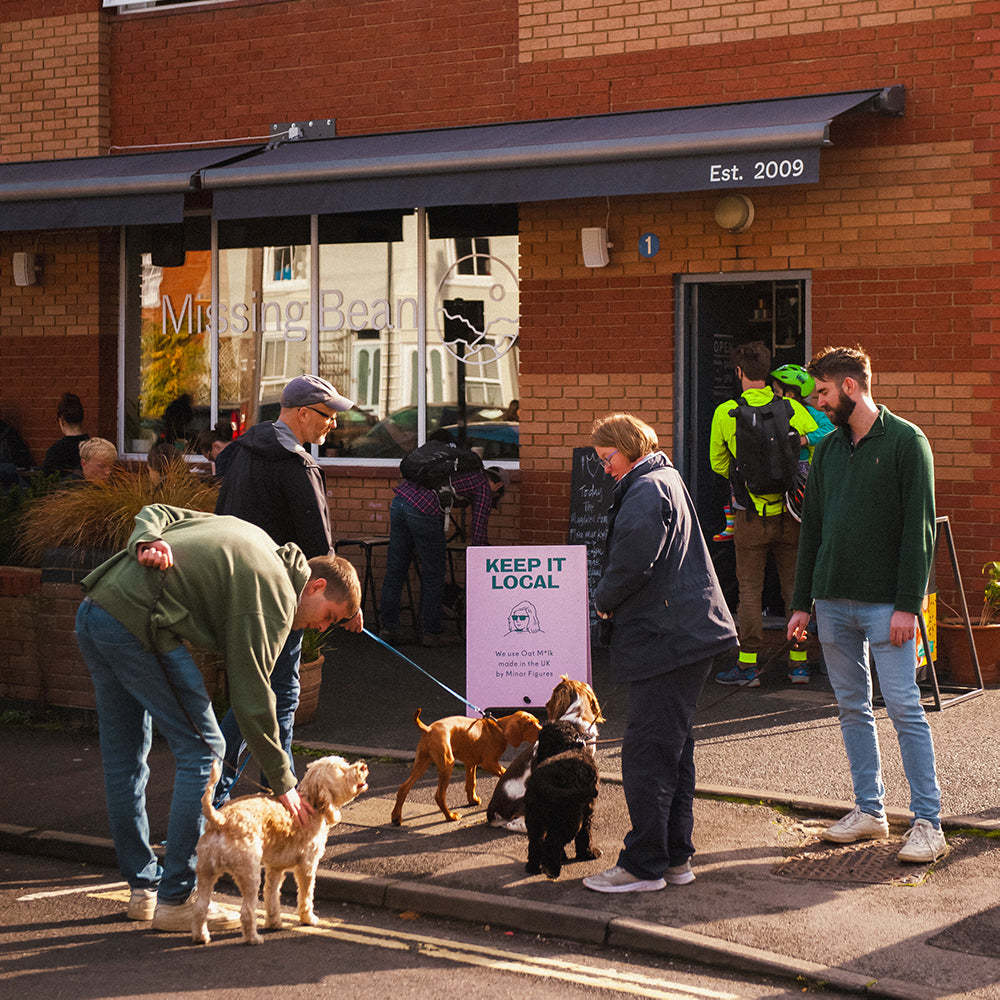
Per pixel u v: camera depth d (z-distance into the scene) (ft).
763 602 31.30
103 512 24.54
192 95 36.73
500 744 19.06
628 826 18.15
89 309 38.34
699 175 26.07
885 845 17.12
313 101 35.06
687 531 15.87
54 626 24.66
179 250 37.93
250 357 37.17
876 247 27.91
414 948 14.66
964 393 27.17
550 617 24.35
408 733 23.07
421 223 34.40
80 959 14.30
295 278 36.32
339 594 15.84
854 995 13.16
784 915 14.85
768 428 25.66
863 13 27.99
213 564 14.62
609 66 30.99
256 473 18.44
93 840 17.89
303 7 35.04
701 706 24.40
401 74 33.86
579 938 14.83
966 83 26.99
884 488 16.79
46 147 38.47
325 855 17.10
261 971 13.94
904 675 16.71
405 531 30.76
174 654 14.79
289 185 30.55
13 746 23.03
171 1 37.09
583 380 31.40
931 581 24.84
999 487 26.89
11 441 38.96
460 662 28.91
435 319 34.40
